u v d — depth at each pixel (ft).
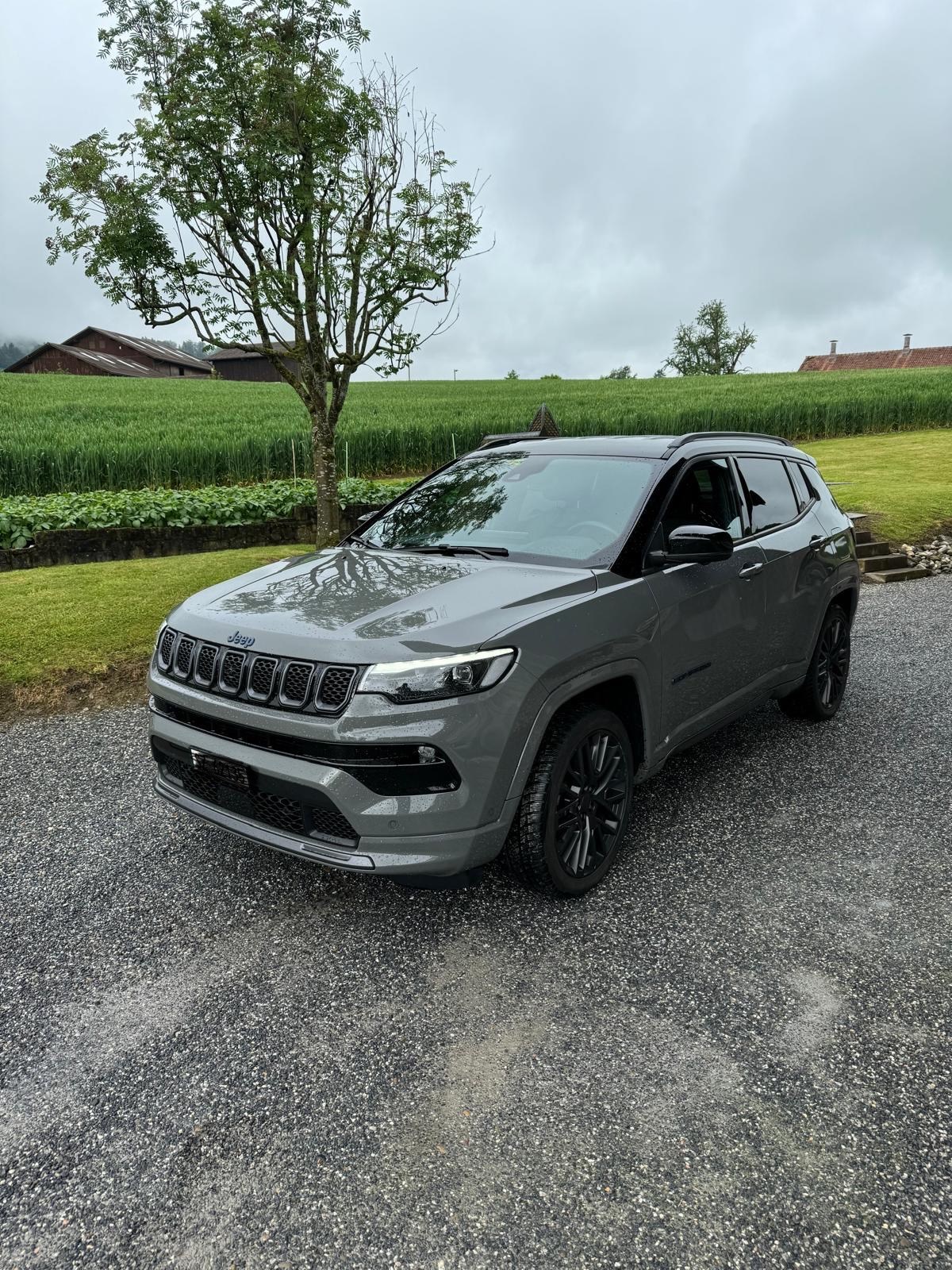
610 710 10.26
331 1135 6.84
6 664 19.08
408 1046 7.84
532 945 9.41
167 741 10.06
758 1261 5.72
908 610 27.30
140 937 9.64
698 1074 7.45
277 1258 5.79
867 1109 7.04
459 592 9.66
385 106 23.98
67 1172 6.51
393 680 8.30
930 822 12.28
